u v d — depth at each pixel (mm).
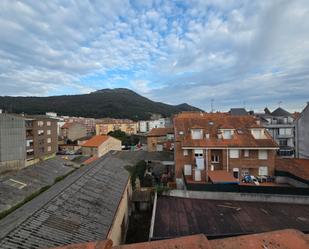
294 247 3686
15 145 50281
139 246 3625
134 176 25141
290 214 17047
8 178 25547
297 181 24453
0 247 8406
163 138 53938
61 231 10500
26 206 14250
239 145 27562
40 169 30359
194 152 28328
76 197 14141
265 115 59062
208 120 32562
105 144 64625
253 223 15516
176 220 15938
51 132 62531
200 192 20531
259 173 27797
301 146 33594
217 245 3666
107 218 13031
